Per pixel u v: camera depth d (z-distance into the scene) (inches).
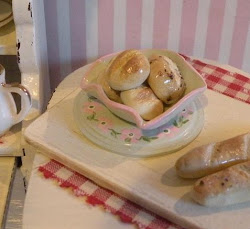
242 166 4.3
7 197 5.0
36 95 5.6
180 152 4.9
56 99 5.7
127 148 4.8
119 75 4.7
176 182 4.5
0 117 5.2
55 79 7.2
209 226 4.2
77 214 4.4
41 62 6.0
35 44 5.4
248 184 4.2
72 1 6.6
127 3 6.6
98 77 5.2
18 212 5.2
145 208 4.4
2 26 5.7
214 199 4.2
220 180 4.2
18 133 5.4
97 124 5.0
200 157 4.4
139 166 4.7
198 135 5.1
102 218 4.4
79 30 6.8
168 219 4.3
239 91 5.8
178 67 5.2
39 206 4.5
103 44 7.0
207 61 6.4
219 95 5.7
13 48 5.4
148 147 4.8
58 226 4.3
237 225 4.2
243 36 6.8
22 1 5.1
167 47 7.0
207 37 6.9
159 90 4.8
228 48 7.0
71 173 4.8
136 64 4.7
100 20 6.8
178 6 6.6
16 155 5.4
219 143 4.6
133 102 4.7
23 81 5.6
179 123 5.1
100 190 4.6
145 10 6.6
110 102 4.7
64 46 7.0
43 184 4.7
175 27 6.8
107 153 4.8
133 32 6.9
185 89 5.1
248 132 4.8
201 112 5.3
